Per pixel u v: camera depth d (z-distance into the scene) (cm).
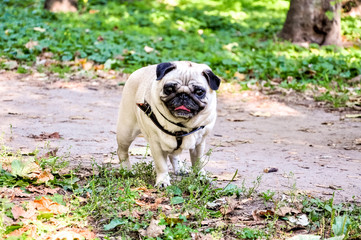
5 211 433
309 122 930
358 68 1292
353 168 638
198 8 2231
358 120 940
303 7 1625
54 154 617
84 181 549
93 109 966
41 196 484
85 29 1664
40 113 912
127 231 431
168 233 420
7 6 2119
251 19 2052
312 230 445
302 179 582
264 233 429
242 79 1257
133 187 531
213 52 1459
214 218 467
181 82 473
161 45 1502
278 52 1480
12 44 1410
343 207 487
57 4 2055
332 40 1606
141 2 2339
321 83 1205
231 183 561
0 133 745
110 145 723
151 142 526
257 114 979
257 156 696
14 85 1130
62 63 1319
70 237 403
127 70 1284
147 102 509
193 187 509
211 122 517
